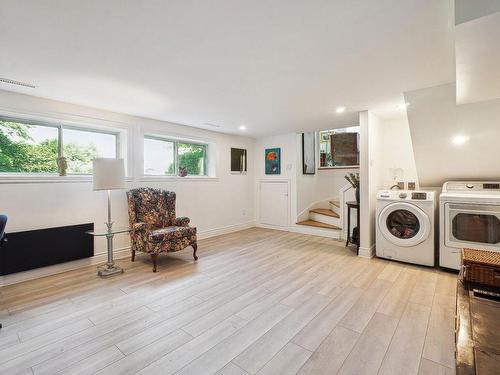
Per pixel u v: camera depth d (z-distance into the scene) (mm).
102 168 2865
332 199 5742
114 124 3521
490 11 1128
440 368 1494
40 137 3064
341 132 5738
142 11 1417
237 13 1438
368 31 1609
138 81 2436
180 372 1470
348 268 3156
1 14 1425
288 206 5355
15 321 1993
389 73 2250
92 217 3316
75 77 2332
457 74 1775
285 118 3904
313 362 1551
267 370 1486
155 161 4188
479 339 792
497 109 2533
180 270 3115
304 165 5484
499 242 2719
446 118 2793
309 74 2271
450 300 2314
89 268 3182
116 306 2234
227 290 2557
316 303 2285
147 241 3084
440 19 1472
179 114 3648
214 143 4984
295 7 1381
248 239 4684
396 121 3932
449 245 2955
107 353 1630
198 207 4660
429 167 3418
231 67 2145
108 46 1806
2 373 1459
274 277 2885
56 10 1398
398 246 3332
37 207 2883
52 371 1476
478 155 3027
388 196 3391
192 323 1976
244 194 5637
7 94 2686
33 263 2789
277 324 1961
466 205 2846
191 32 1633
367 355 1610
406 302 2289
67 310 2164
